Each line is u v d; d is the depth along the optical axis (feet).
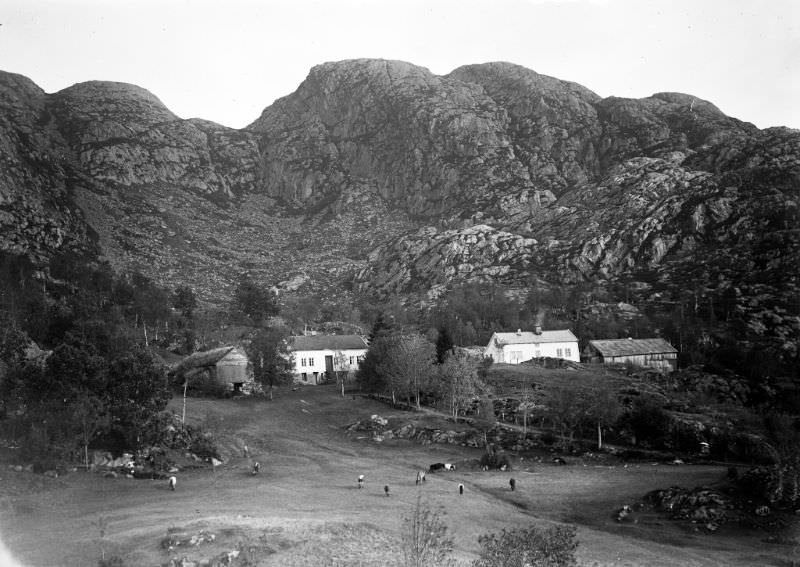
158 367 299.58
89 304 482.69
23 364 286.87
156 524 174.09
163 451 267.18
